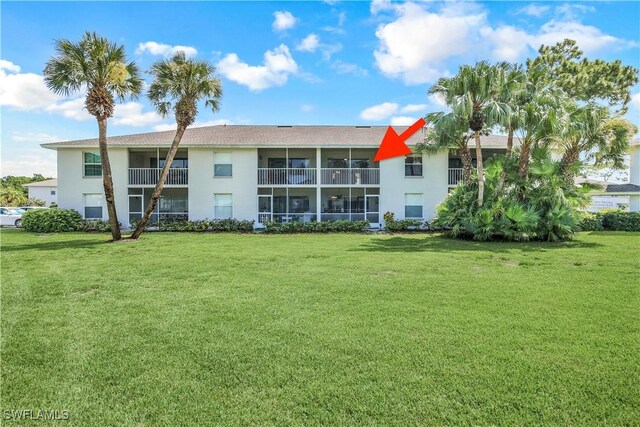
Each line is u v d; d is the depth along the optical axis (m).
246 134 22.80
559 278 7.17
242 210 20.97
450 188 21.11
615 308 5.13
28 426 2.53
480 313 4.94
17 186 51.41
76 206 20.48
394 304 5.40
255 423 2.53
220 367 3.38
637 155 24.83
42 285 6.73
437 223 16.95
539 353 3.62
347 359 3.53
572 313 4.91
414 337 4.08
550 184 14.52
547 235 14.07
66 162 20.47
